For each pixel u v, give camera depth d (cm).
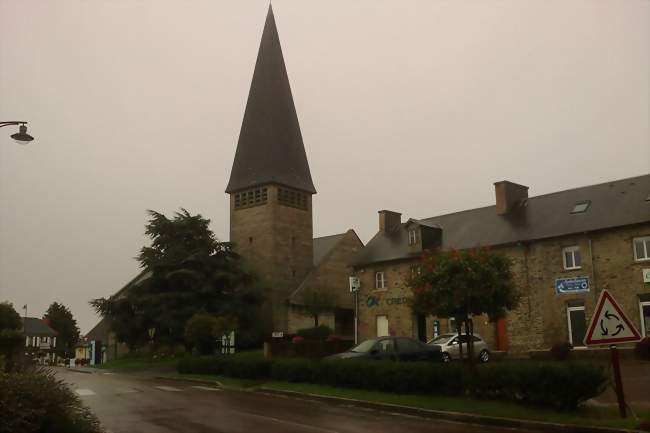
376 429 1190
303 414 1418
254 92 4975
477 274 1527
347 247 4812
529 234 3070
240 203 4816
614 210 2859
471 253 1583
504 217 3388
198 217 4262
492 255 1598
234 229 4812
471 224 3528
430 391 1598
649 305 2617
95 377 2830
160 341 3941
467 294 1524
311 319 4494
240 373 2372
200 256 4094
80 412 1041
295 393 1819
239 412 1449
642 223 2662
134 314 4000
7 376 953
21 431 877
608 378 1270
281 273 4556
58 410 963
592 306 2783
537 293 2981
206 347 3347
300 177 4862
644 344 2358
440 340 2655
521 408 1329
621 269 2719
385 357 1972
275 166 4722
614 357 1180
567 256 2939
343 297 4662
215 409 1506
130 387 2164
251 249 4666
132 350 4325
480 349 2677
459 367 1560
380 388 1700
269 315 4431
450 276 1545
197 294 4019
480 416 1277
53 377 1063
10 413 873
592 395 1270
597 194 3083
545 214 3186
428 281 1588
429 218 3888
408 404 1464
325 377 1911
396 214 4122
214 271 4134
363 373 1755
